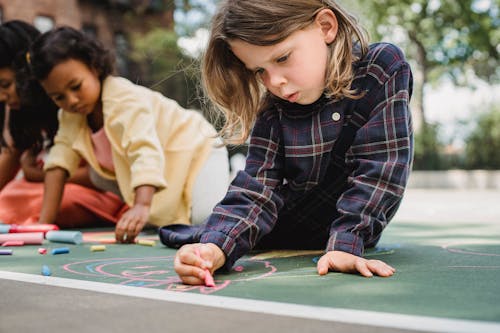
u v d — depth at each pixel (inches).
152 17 632.4
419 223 132.6
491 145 504.1
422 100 523.8
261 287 53.7
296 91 65.6
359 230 64.1
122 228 98.4
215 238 62.2
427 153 518.3
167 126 124.2
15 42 124.4
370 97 69.9
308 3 64.7
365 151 68.3
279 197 71.0
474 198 295.4
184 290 53.5
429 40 508.7
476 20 498.6
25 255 83.0
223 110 75.8
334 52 66.4
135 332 38.2
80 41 114.8
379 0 487.8
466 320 39.8
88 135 124.1
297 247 84.6
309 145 72.4
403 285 53.3
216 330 38.1
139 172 106.8
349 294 49.5
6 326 40.4
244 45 64.6
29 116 130.4
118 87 117.1
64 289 52.8
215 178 127.6
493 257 72.7
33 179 133.2
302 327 38.3
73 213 132.6
